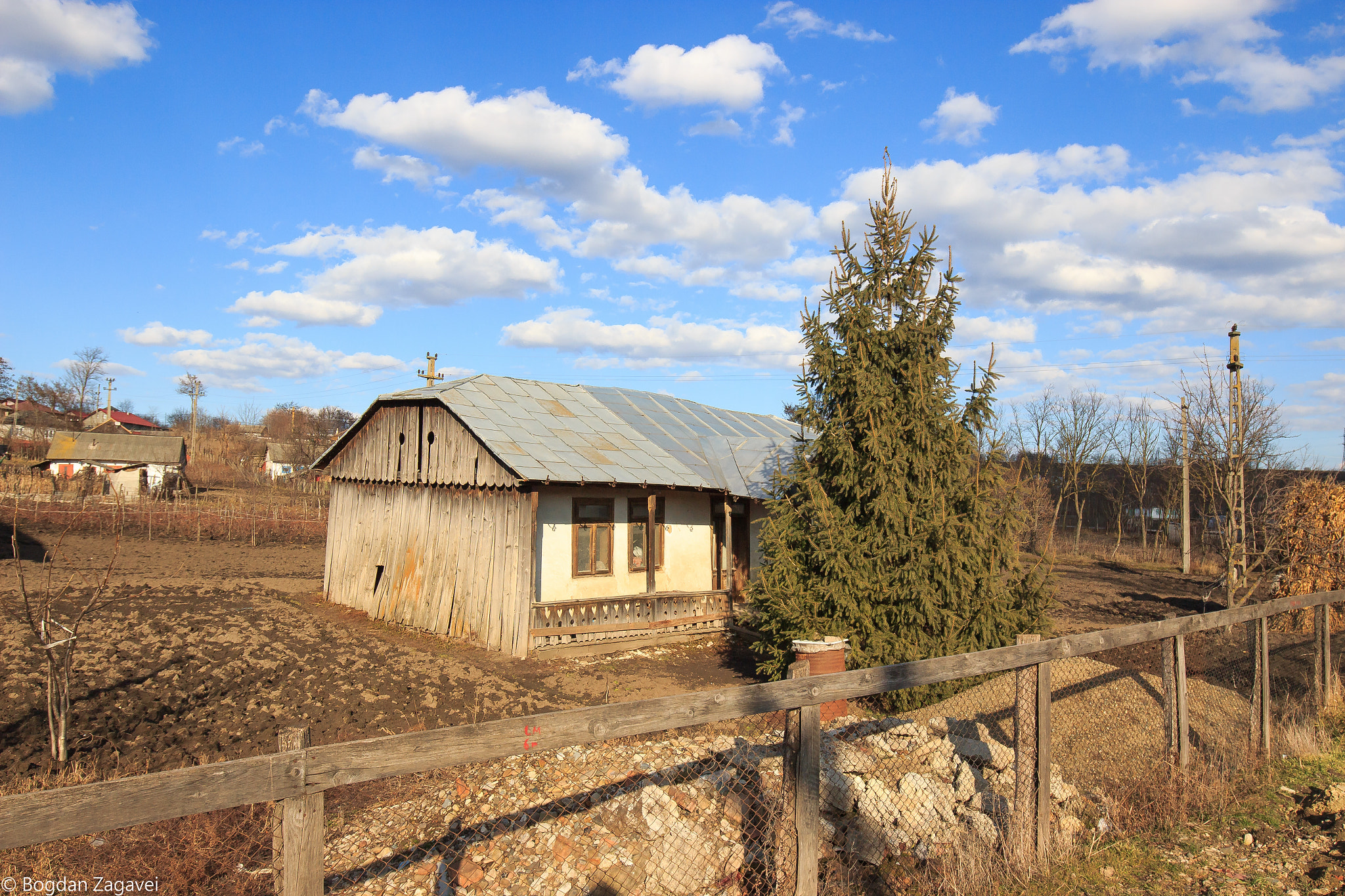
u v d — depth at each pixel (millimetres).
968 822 5465
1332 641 11672
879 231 10406
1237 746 7020
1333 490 16000
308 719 9406
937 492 9781
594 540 16516
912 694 9203
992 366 10078
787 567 10234
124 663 11719
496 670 13156
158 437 54188
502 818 5859
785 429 25328
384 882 4984
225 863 5238
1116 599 23609
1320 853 5207
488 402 17297
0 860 4977
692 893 4727
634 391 22797
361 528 19500
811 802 4152
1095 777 6527
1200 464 18656
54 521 31969
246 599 19203
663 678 13164
